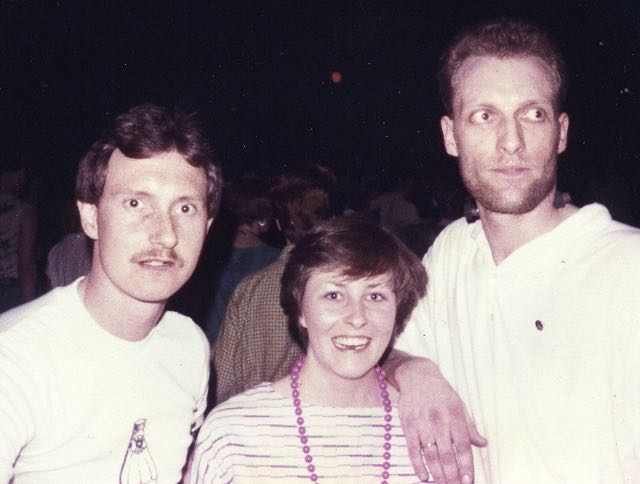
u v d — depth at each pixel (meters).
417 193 8.85
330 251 1.92
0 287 5.19
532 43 1.92
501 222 1.99
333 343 1.94
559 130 1.96
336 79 17.48
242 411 1.96
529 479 1.92
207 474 1.91
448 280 2.19
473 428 2.03
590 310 1.82
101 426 1.84
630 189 6.66
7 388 1.69
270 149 17.64
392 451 1.97
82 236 4.29
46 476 1.79
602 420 1.80
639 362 1.71
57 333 1.82
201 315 4.05
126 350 1.91
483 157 1.92
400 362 2.12
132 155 1.80
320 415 1.96
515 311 1.96
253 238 4.08
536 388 1.90
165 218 1.82
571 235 1.91
